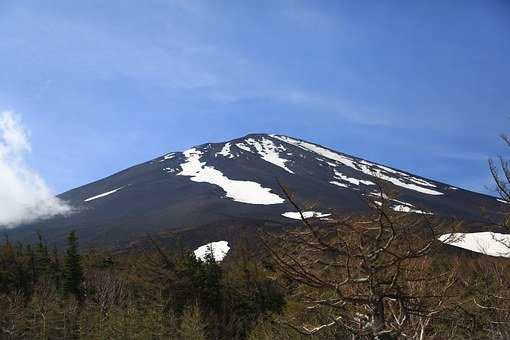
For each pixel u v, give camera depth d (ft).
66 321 144.36
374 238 27.25
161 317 138.41
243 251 150.71
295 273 26.40
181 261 178.40
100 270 195.42
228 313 164.76
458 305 29.22
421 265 28.48
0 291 183.42
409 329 28.71
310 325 30.71
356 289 28.22
